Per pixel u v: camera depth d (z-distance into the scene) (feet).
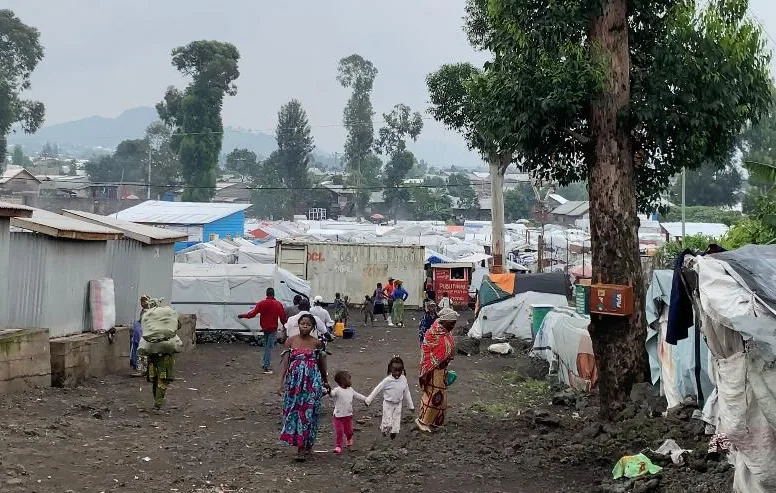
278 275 89.20
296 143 362.94
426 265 154.61
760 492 24.34
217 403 48.78
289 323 50.19
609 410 42.47
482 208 387.55
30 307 50.65
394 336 99.66
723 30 44.34
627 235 44.93
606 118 44.75
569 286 94.63
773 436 24.18
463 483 31.45
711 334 25.91
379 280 142.41
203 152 282.77
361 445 38.14
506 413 46.96
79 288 56.39
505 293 94.43
